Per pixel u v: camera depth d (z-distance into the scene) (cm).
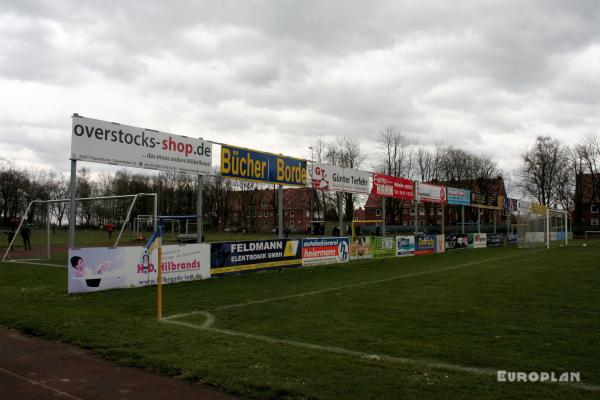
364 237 2298
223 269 1530
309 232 5578
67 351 634
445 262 2208
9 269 1628
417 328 761
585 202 7994
